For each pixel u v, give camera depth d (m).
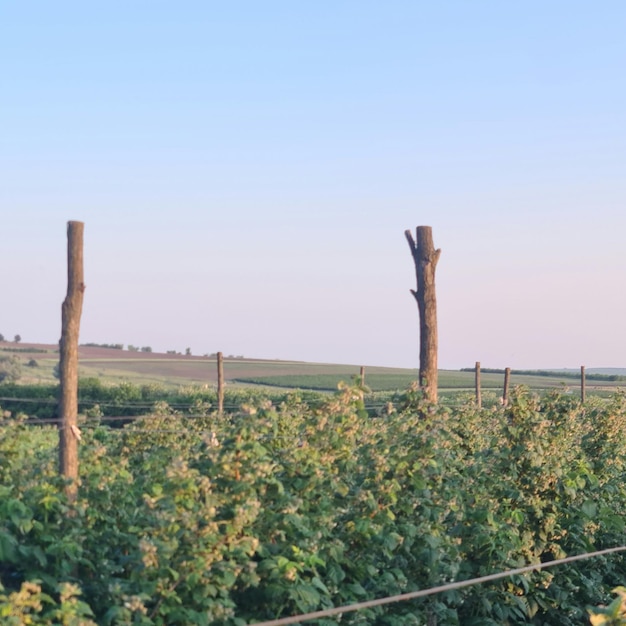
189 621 7.49
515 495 12.02
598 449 15.20
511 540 11.45
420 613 10.08
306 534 8.85
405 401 12.56
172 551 7.55
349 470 10.53
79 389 36.88
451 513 11.41
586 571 12.91
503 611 11.20
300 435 10.94
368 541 9.95
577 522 12.75
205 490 8.01
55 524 8.27
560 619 12.08
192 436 13.51
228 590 8.29
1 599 6.55
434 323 15.69
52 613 6.74
